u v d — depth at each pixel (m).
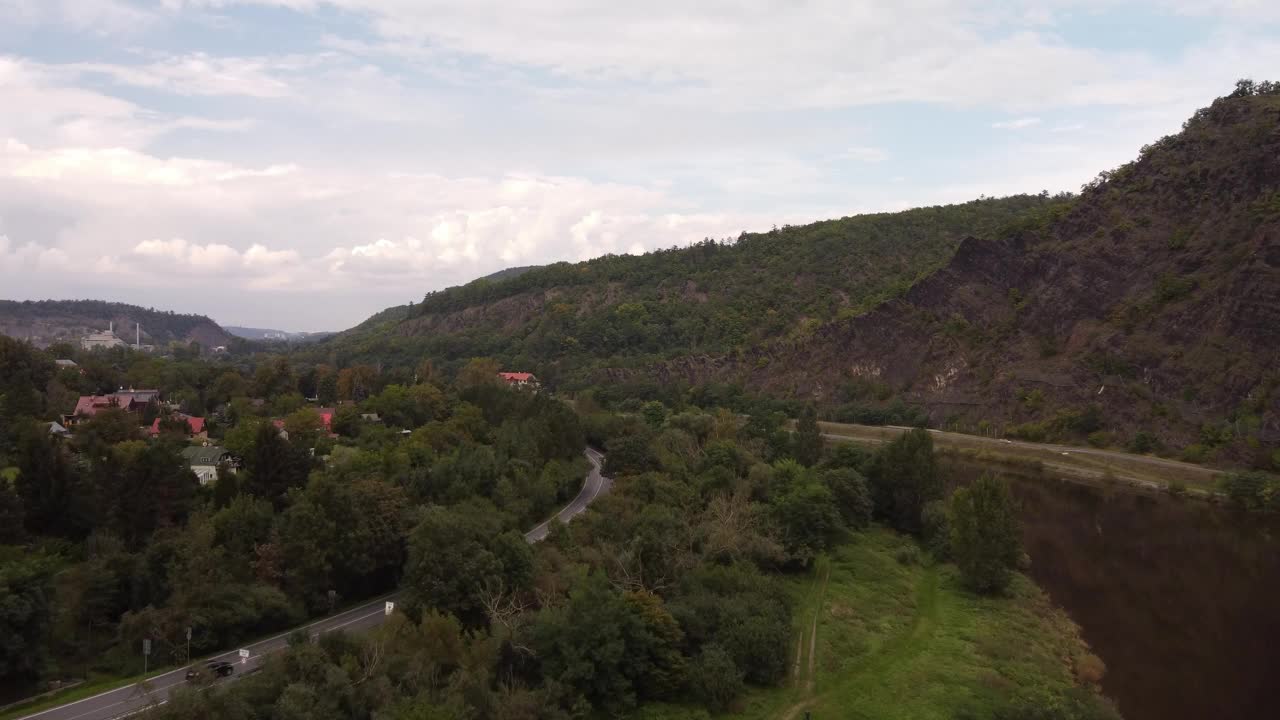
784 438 123.81
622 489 86.44
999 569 77.62
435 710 40.56
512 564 58.75
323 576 61.69
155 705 41.41
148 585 57.06
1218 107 181.38
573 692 49.25
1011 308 187.00
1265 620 73.62
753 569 71.06
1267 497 111.31
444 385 175.62
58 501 68.31
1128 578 84.88
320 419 121.25
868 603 73.62
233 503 66.50
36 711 45.25
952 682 57.91
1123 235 175.12
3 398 112.69
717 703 52.72
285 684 43.31
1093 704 52.94
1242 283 144.25
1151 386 148.88
